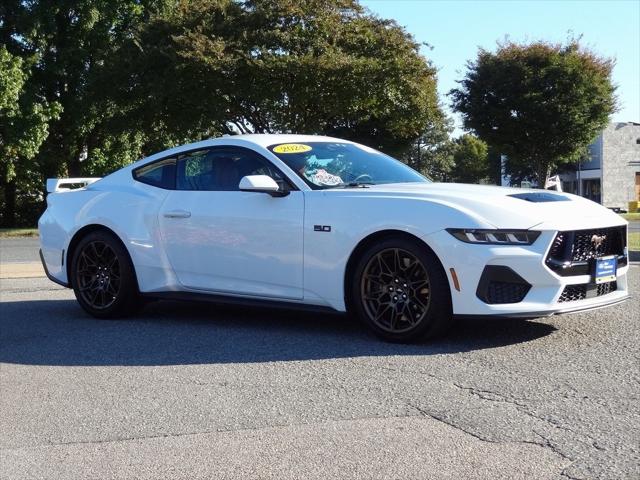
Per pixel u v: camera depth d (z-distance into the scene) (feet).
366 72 81.71
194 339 17.26
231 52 81.30
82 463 10.14
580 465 9.18
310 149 18.47
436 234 14.75
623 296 15.99
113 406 12.50
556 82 106.93
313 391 12.67
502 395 11.95
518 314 14.24
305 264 16.63
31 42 95.09
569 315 18.29
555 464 9.25
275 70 79.61
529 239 14.37
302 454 9.95
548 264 14.39
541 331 16.49
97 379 14.24
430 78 91.86
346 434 10.59
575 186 196.54
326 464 9.58
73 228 20.83
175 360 15.34
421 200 15.30
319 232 16.37
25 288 27.68
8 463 10.28
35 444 10.96
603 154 186.80
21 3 95.40
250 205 17.57
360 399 12.10
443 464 9.40
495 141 114.11
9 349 17.13
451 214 14.74
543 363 13.78
